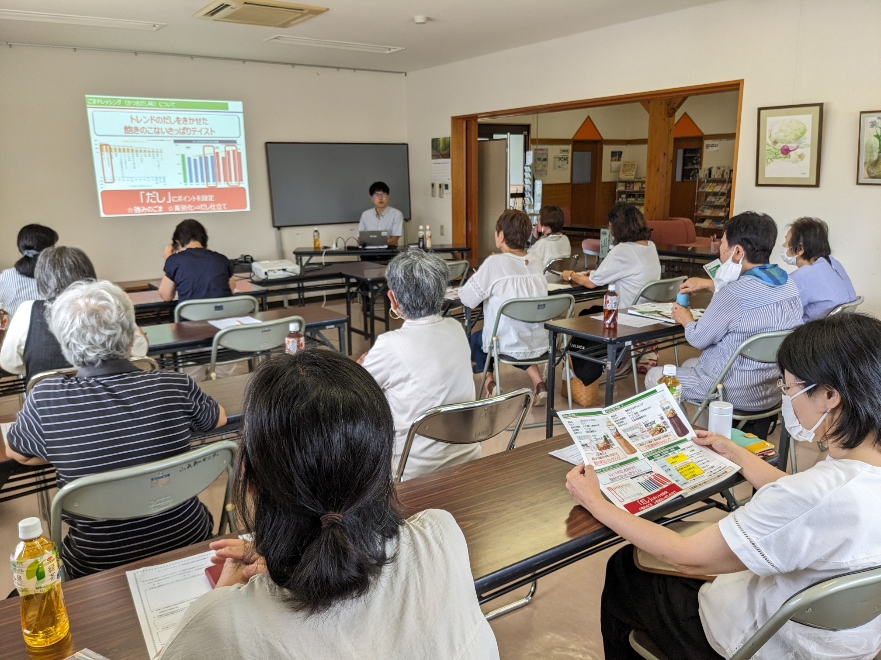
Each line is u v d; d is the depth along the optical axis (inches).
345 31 211.0
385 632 27.5
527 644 74.8
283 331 123.7
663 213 305.3
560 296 132.8
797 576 41.3
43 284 95.7
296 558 27.5
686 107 429.1
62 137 229.9
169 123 249.0
